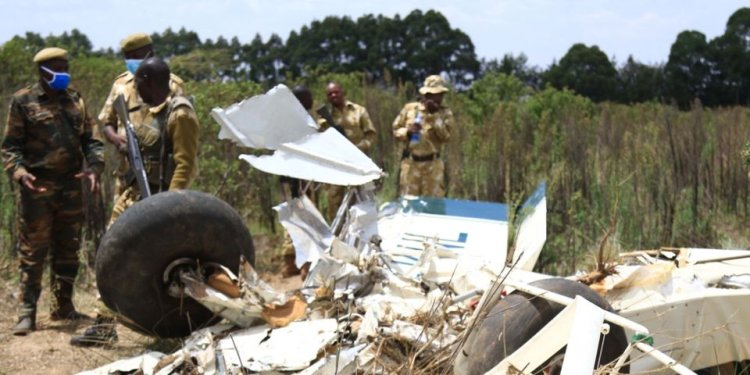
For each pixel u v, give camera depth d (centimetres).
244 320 457
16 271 752
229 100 991
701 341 410
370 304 436
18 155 582
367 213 525
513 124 1299
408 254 561
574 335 299
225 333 450
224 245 485
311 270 488
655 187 862
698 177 898
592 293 363
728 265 487
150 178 546
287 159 521
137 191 552
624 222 796
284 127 531
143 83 548
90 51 1784
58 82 588
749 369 437
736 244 771
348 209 530
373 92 1347
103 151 620
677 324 409
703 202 863
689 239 780
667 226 790
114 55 1812
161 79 549
